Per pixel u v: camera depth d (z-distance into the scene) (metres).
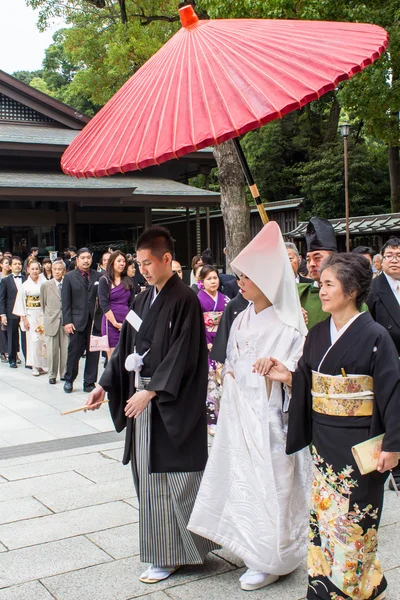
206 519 2.98
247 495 2.94
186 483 3.07
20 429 6.05
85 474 4.62
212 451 3.04
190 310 3.03
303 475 3.04
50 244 18.97
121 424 3.26
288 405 2.93
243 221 9.89
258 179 27.14
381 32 2.64
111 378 3.22
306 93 2.21
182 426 2.98
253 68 2.38
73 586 2.99
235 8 9.79
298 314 3.01
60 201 18.45
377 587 2.68
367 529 2.51
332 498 2.51
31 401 7.30
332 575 2.53
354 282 2.43
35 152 17.94
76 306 7.69
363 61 2.37
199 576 3.09
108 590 2.95
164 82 2.53
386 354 2.39
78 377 8.84
